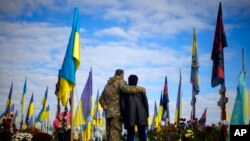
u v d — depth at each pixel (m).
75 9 16.00
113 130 12.48
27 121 42.75
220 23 17.70
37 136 15.80
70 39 15.78
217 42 17.59
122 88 12.55
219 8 17.80
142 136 12.71
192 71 25.33
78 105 25.41
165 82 35.34
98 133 31.66
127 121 12.51
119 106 12.60
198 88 24.98
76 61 15.66
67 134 15.58
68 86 15.48
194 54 25.39
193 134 20.11
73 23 15.90
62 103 15.62
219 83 17.11
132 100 12.56
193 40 25.50
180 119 21.41
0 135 16.05
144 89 12.74
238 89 16.55
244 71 16.56
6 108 38.59
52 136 15.83
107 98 12.66
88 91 25.75
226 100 16.62
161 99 37.94
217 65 17.31
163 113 34.72
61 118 15.74
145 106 12.73
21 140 16.06
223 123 16.42
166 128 23.22
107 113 12.56
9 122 16.50
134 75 12.88
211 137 19.34
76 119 25.12
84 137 29.48
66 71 15.48
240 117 16.36
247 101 16.45
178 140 21.12
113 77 12.81
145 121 12.63
